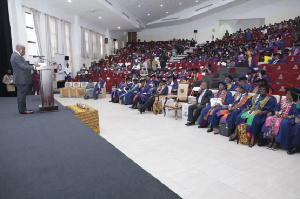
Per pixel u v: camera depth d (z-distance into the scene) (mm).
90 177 1872
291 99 3773
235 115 4395
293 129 3523
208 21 21172
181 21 21828
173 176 2812
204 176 2809
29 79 4363
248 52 10391
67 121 3764
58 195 1603
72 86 11203
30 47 10797
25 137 2902
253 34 16016
